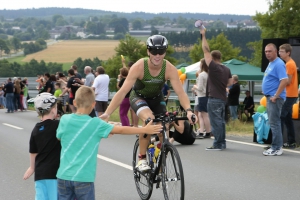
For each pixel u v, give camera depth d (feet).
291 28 134.62
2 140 45.39
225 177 26.99
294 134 36.29
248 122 61.98
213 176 27.30
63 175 16.39
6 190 25.71
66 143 16.58
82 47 500.33
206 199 22.72
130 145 39.93
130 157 34.24
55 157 17.02
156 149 21.29
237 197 22.94
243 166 29.76
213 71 35.04
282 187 24.59
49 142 16.99
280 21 136.05
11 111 87.66
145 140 22.21
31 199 23.90
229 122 52.47
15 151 38.50
